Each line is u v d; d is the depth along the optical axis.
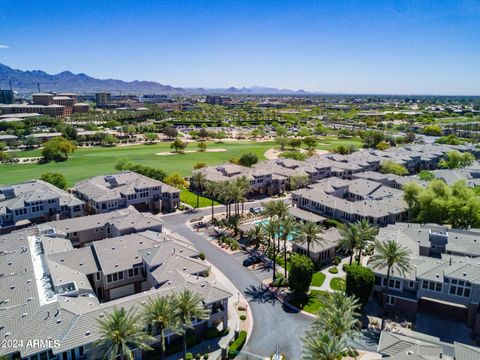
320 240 73.44
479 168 141.50
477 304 54.38
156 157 190.75
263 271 72.81
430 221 88.12
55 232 75.06
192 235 90.81
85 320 44.84
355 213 94.81
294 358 48.94
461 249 68.12
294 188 129.75
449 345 49.44
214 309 53.78
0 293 51.09
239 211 108.62
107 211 98.69
